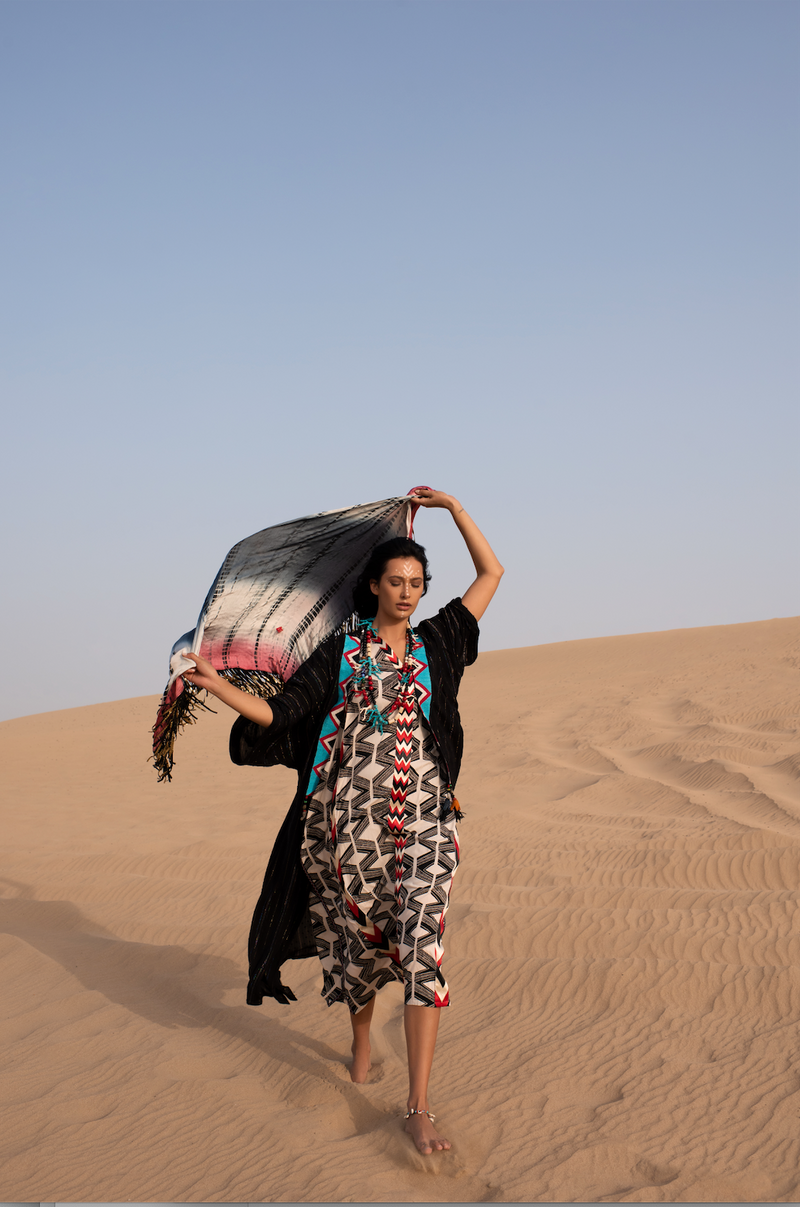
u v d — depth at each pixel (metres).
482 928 5.31
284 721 3.46
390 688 3.54
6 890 7.51
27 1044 4.34
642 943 4.87
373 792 3.47
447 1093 3.59
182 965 5.36
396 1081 3.72
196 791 13.63
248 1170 3.14
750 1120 3.24
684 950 4.75
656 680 20.33
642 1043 3.89
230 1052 4.16
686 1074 3.60
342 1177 3.04
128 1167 3.21
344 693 3.55
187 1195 3.01
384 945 3.57
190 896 6.88
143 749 20.55
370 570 3.68
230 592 3.88
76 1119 3.60
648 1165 3.01
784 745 11.21
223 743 20.47
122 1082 3.87
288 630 3.99
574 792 10.27
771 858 6.27
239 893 6.83
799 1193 2.82
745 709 14.10
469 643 3.85
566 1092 3.55
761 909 5.20
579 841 7.73
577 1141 3.17
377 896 3.47
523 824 8.88
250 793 12.93
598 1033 4.03
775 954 4.59
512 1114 3.38
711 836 7.08
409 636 3.72
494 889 6.31
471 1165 3.08
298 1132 3.36
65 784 15.82
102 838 9.95
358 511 3.93
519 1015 4.30
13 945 5.74
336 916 3.62
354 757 3.50
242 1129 3.42
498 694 22.14
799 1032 3.84
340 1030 4.31
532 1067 3.76
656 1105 3.39
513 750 13.79
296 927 3.74
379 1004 4.58
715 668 20.91
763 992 4.20
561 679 24.09
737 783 9.55
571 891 6.03
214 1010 4.64
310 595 4.02
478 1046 4.01
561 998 4.41
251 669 3.94
